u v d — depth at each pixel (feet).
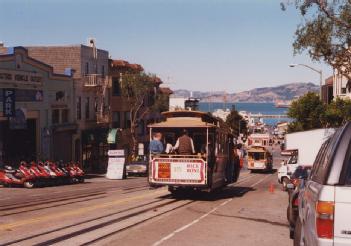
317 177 20.67
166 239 37.42
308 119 156.25
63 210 52.54
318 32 66.28
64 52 177.27
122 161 144.77
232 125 395.55
